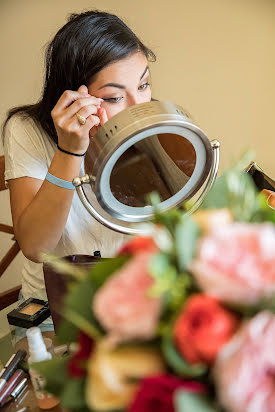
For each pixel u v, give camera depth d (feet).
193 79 5.43
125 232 2.32
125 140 1.97
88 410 1.32
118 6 5.31
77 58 2.75
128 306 1.13
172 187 2.22
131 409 1.10
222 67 5.29
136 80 2.78
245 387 1.03
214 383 1.12
